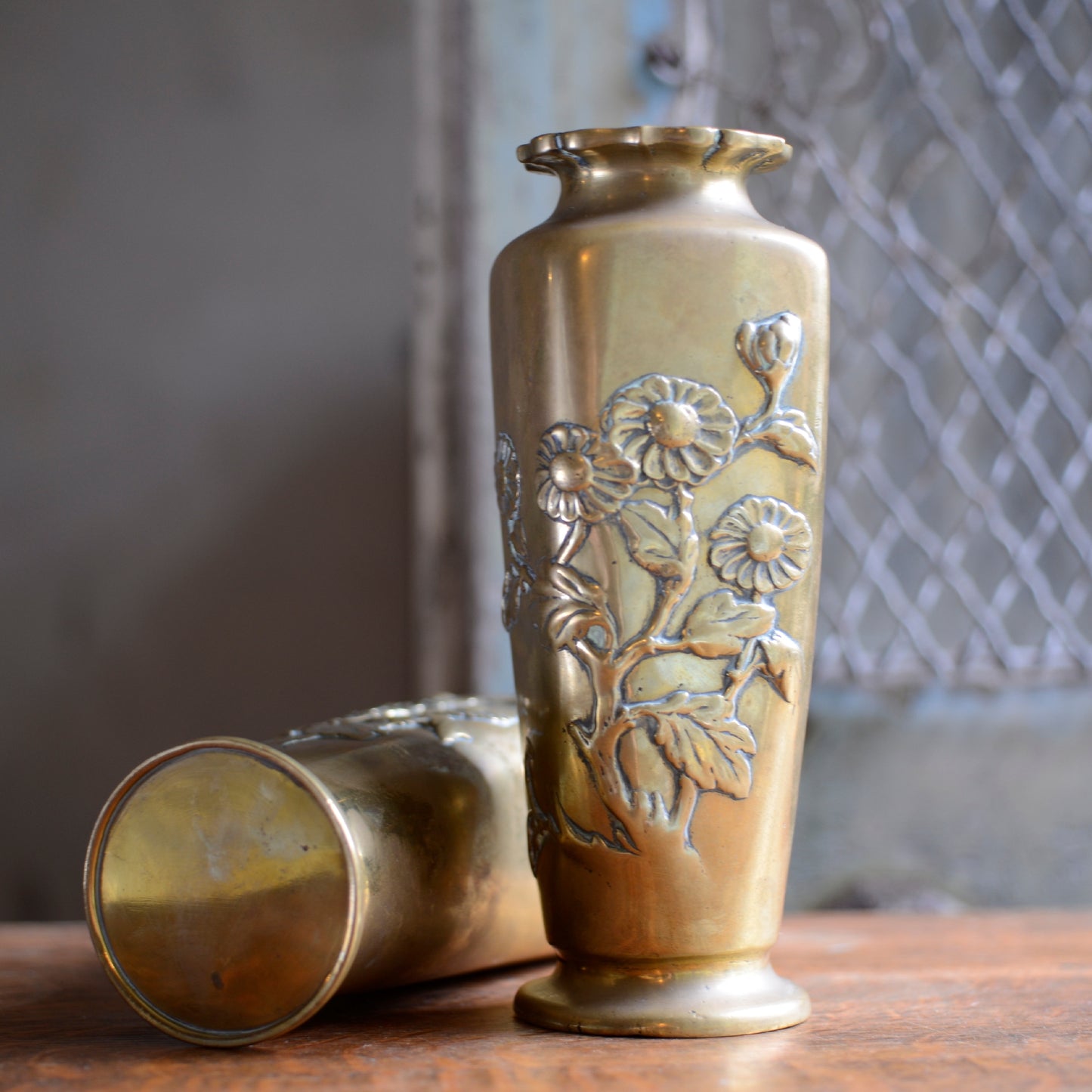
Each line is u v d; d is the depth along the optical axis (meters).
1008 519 1.40
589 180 0.89
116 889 0.86
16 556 1.27
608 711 0.87
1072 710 1.33
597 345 0.87
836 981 0.96
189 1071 0.84
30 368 1.27
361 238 1.24
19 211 1.27
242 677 1.24
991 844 1.31
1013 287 1.39
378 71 1.24
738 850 0.87
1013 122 1.38
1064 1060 0.85
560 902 0.89
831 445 1.36
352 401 1.24
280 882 0.85
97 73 1.26
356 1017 0.90
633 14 1.25
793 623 0.88
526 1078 0.83
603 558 0.87
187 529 1.25
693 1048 0.86
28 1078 0.83
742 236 0.87
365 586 1.23
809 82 1.34
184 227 1.25
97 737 1.25
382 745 0.91
